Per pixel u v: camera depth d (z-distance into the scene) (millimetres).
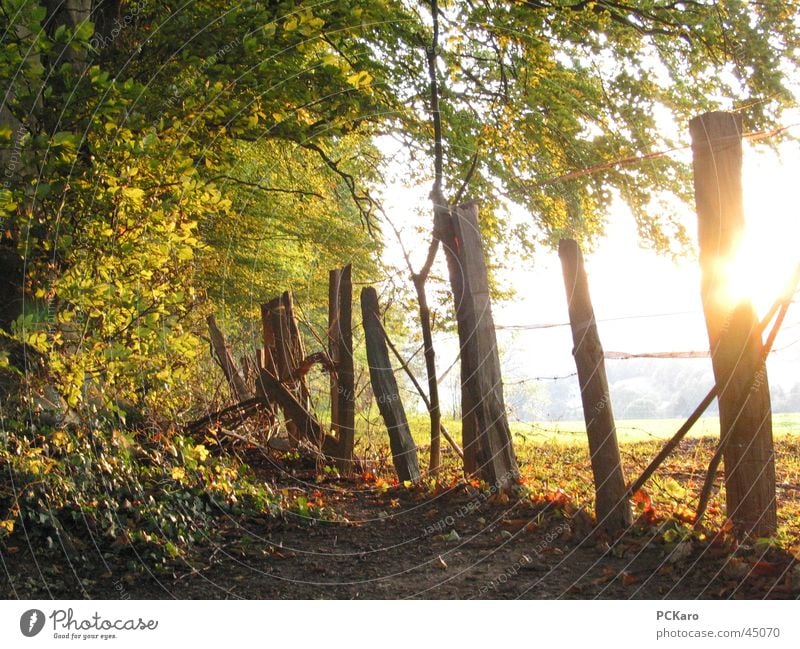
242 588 4656
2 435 5238
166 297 5984
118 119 6301
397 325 8617
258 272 16375
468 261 6512
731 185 4523
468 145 11211
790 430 10828
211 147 8125
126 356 5395
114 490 5438
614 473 4984
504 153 10273
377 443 8820
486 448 6320
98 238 5695
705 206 4578
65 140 5469
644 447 9000
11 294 6227
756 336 4453
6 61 5395
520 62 11188
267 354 9195
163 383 6582
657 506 5395
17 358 5875
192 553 5133
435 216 7016
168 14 8422
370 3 9266
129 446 6020
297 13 7309
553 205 11734
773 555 4254
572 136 11781
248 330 16156
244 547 5309
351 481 7570
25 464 5117
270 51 8180
